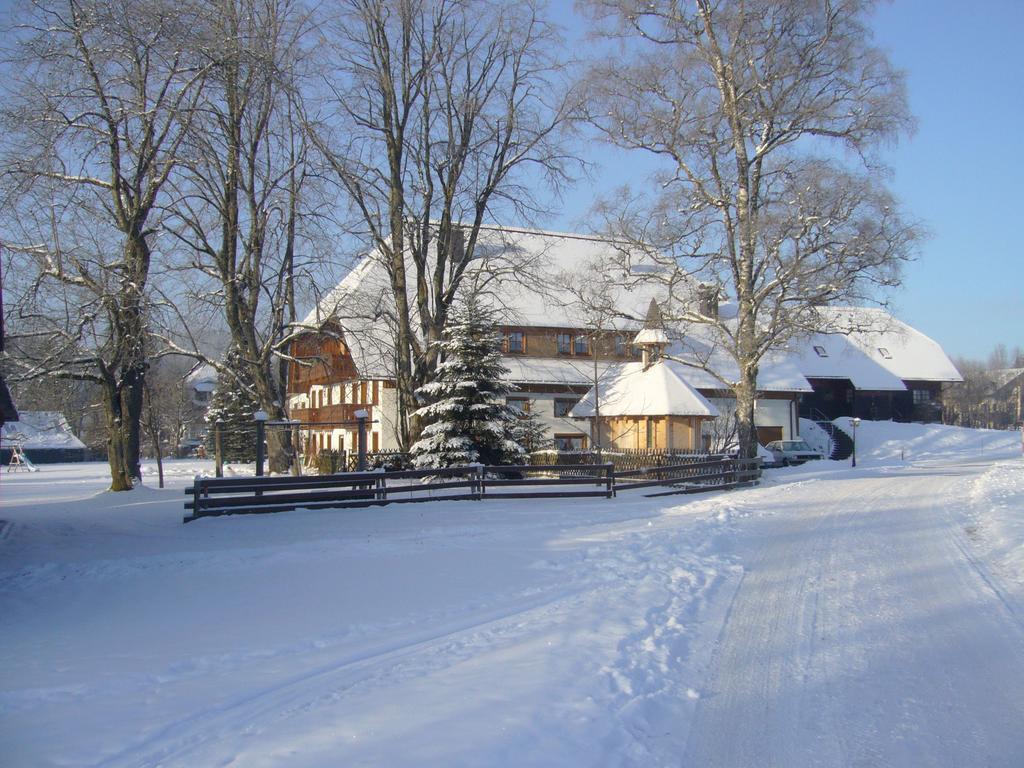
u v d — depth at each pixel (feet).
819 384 201.16
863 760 18.02
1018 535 44.91
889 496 72.08
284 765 17.35
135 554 48.65
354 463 120.88
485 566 41.68
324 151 92.07
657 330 115.85
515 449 92.22
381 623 30.48
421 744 18.30
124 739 19.35
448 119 101.76
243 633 29.58
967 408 319.47
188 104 82.43
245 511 65.36
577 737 18.74
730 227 99.91
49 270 75.77
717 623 29.58
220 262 94.43
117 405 90.22
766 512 61.67
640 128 98.43
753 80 96.68
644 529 54.19
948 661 24.88
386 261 104.73
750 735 19.39
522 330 150.82
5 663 26.13
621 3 96.37
